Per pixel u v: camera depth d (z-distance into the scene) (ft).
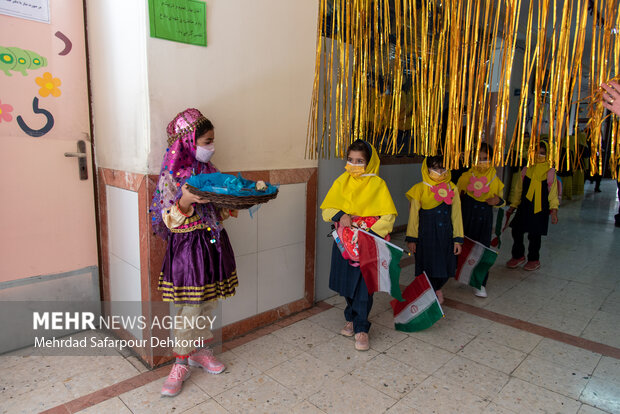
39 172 7.23
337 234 7.42
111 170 7.30
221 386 6.40
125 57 6.46
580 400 6.17
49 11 7.05
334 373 6.79
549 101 3.73
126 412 5.76
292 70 8.18
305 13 8.25
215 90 6.95
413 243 8.88
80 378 6.56
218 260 6.20
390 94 5.75
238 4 7.08
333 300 9.86
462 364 7.13
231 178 5.68
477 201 9.94
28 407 5.83
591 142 3.67
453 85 4.30
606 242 15.94
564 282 11.42
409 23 5.24
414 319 8.05
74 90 7.50
